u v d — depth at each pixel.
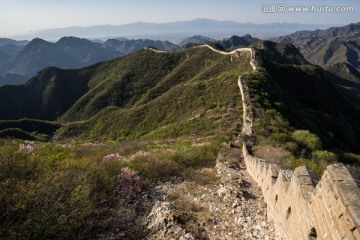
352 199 3.67
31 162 10.15
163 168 13.27
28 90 148.75
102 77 141.88
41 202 7.39
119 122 68.81
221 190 10.74
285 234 6.79
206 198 10.27
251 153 16.52
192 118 41.53
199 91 56.19
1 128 83.44
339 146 34.88
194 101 53.91
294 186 6.18
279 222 7.41
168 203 9.28
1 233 6.18
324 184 4.51
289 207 6.57
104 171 11.06
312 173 6.12
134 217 8.70
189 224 8.05
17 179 8.55
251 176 13.22
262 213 8.98
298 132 23.12
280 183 7.54
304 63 134.50
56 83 148.25
